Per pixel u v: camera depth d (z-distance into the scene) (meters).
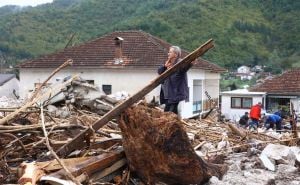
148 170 5.39
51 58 32.69
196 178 5.56
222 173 6.41
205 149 8.23
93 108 9.50
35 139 6.17
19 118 6.75
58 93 9.19
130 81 30.33
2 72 55.38
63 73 31.52
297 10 67.31
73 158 5.33
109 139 6.20
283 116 23.81
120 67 30.03
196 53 5.68
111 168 5.39
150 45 31.81
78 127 6.41
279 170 7.38
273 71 57.00
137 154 5.34
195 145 8.49
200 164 5.64
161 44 33.59
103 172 5.27
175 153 5.35
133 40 32.75
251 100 39.16
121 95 13.89
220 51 55.88
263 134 11.12
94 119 8.26
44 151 5.95
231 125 10.29
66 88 9.42
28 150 5.92
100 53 32.00
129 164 5.48
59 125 6.30
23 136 6.04
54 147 5.84
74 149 5.61
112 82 30.61
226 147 8.76
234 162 7.62
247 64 56.81
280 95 39.12
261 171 7.18
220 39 56.44
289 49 61.59
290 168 7.43
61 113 8.72
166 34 51.16
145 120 5.30
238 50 57.62
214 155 7.43
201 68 30.12
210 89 36.09
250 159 8.03
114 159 5.41
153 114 5.55
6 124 6.19
